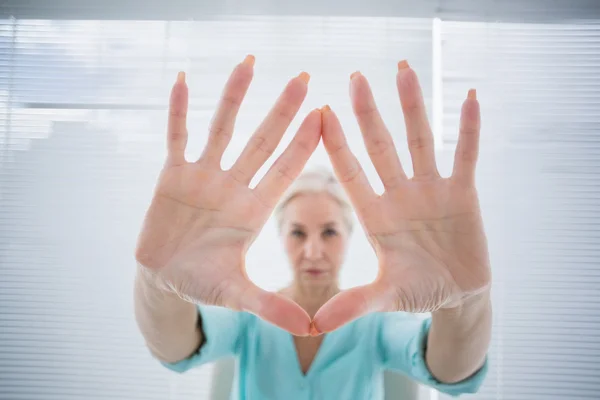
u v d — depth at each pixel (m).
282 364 0.79
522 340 1.35
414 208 0.54
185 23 1.49
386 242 0.54
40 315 1.44
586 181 1.40
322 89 1.44
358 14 1.45
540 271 1.38
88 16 1.51
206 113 1.44
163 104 1.47
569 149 1.41
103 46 1.51
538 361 1.34
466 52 1.44
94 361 1.42
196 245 0.52
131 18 1.50
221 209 0.54
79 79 1.50
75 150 1.49
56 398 1.41
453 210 0.53
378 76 1.43
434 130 1.41
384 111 1.42
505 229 1.40
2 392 1.41
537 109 1.43
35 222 1.48
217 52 1.47
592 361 1.33
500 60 1.44
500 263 1.39
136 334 1.43
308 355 0.82
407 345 0.72
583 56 1.43
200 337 0.70
